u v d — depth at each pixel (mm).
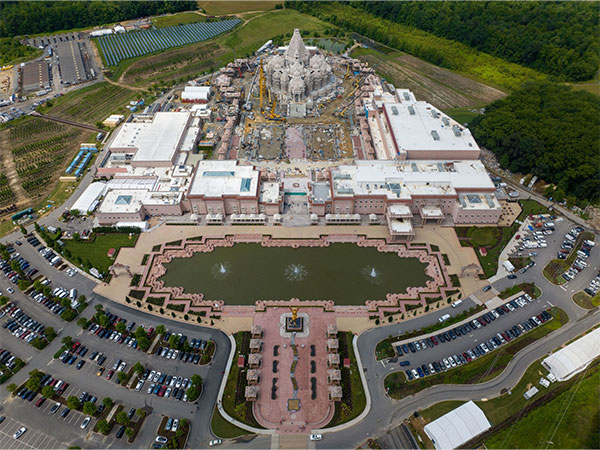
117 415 145125
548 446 143000
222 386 161000
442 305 191375
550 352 172375
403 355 171375
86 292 196750
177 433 145125
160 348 173000
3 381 162125
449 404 155375
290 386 161500
